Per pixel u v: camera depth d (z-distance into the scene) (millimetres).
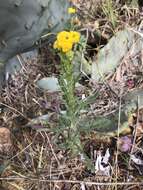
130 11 1194
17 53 1038
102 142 969
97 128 955
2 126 1020
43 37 1032
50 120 979
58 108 1004
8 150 983
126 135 975
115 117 981
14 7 930
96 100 1028
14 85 1077
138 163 942
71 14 1052
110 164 942
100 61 1080
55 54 1106
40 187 924
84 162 938
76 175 938
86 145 969
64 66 835
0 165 958
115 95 1043
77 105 901
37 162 959
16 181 935
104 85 1060
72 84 863
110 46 1084
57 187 924
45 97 1044
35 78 1086
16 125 1013
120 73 1088
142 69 1097
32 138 987
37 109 1032
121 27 1155
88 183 917
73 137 913
